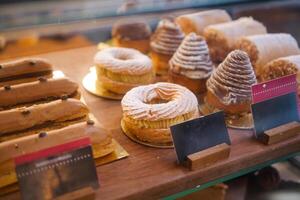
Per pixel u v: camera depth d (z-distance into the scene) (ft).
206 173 1.14
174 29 1.74
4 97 1.26
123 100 1.31
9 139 1.12
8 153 1.02
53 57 1.79
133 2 1.77
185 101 1.27
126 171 1.12
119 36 1.84
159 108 1.23
